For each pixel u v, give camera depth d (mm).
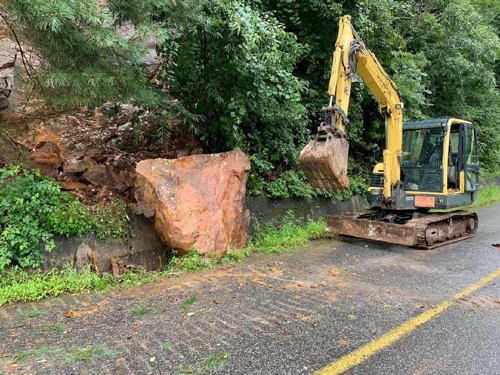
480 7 17078
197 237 5340
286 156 7969
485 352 3057
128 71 4711
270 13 7086
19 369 2760
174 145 7355
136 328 3424
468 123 7516
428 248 6570
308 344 3145
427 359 2941
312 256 6035
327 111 5355
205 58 6277
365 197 9781
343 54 5711
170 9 4973
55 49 4039
